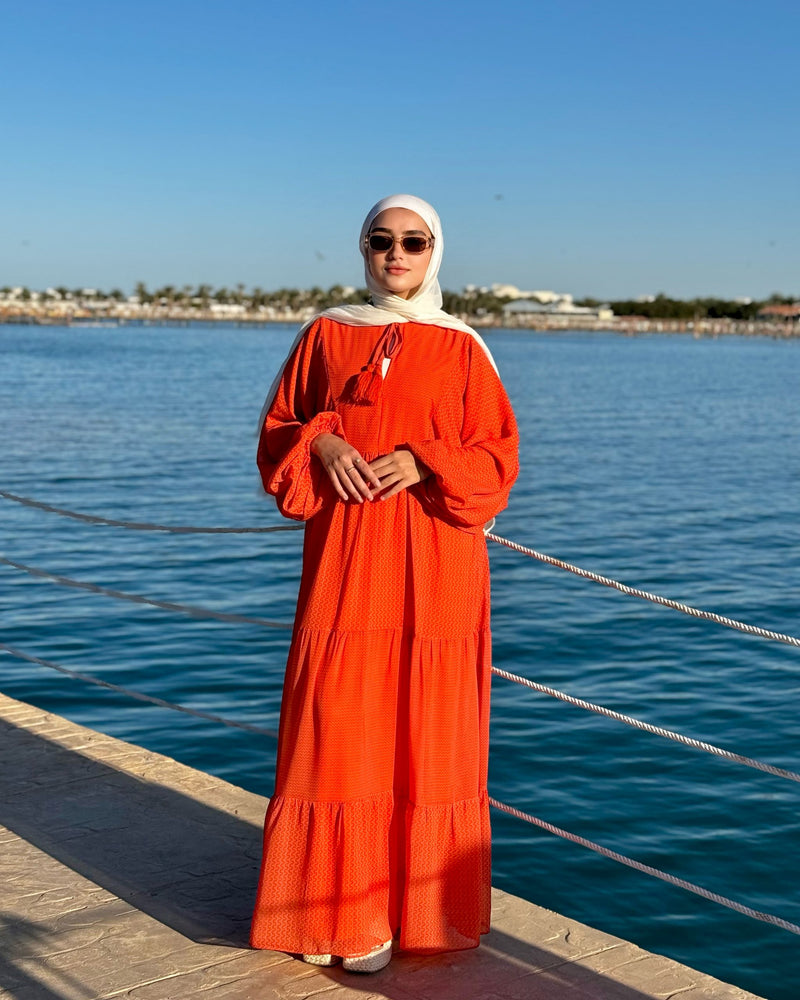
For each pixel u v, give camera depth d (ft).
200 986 9.34
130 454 88.17
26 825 12.51
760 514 65.31
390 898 9.74
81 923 10.37
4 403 135.95
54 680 30.50
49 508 14.80
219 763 24.48
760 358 367.45
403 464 8.90
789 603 41.93
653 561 50.24
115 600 40.14
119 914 10.54
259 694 29.30
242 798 13.32
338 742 9.16
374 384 9.17
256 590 42.65
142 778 13.85
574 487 76.43
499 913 10.70
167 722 27.07
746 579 46.34
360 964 9.48
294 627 9.46
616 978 9.60
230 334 528.63
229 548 50.93
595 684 30.60
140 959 9.76
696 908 18.60
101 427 109.09
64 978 9.44
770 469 88.53
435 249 9.59
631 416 140.36
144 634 35.32
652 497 72.02
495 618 37.93
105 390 161.68
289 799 9.34
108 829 12.42
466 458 9.08
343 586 9.16
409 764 9.36
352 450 8.93
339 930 9.29
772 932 17.90
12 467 79.10
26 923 10.37
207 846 12.03
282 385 9.77
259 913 9.49
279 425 9.65
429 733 9.31
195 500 66.69
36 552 49.75
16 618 37.47
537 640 35.09
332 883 9.29
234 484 73.41
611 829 21.49
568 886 19.31
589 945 10.13
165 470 79.46
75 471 77.87
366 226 9.58
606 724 27.12
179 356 277.23
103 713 27.81
